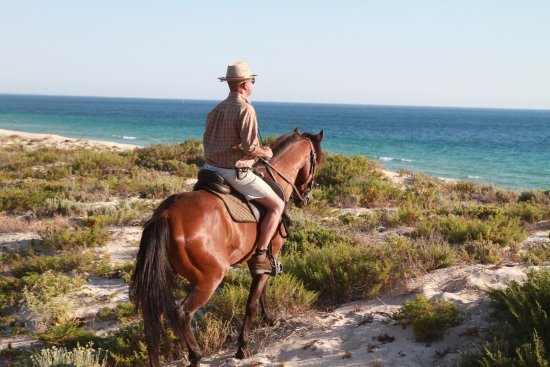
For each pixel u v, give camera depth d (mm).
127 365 5438
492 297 5809
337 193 14977
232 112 5000
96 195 13773
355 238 9547
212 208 4914
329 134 76750
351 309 6484
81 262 8469
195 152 20312
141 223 11289
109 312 6723
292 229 10672
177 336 5582
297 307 6391
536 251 8266
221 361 5527
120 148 28812
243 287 6977
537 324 4770
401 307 6227
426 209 13352
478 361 4465
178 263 4730
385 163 37188
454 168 35281
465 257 7938
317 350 5438
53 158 20312
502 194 16219
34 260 8484
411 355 5133
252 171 5508
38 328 6398
